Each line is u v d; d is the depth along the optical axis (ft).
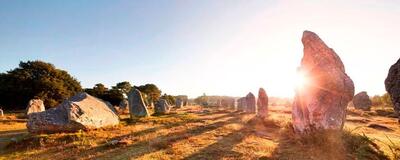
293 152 38.55
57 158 35.53
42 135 44.24
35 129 46.42
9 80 179.32
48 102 175.63
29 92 172.35
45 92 178.70
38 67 190.49
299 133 48.49
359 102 147.43
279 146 42.68
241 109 143.64
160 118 75.66
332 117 43.24
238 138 48.60
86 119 50.14
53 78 191.83
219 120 79.15
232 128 60.64
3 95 170.50
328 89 44.27
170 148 39.83
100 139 44.80
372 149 35.86
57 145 41.32
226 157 35.70
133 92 90.33
